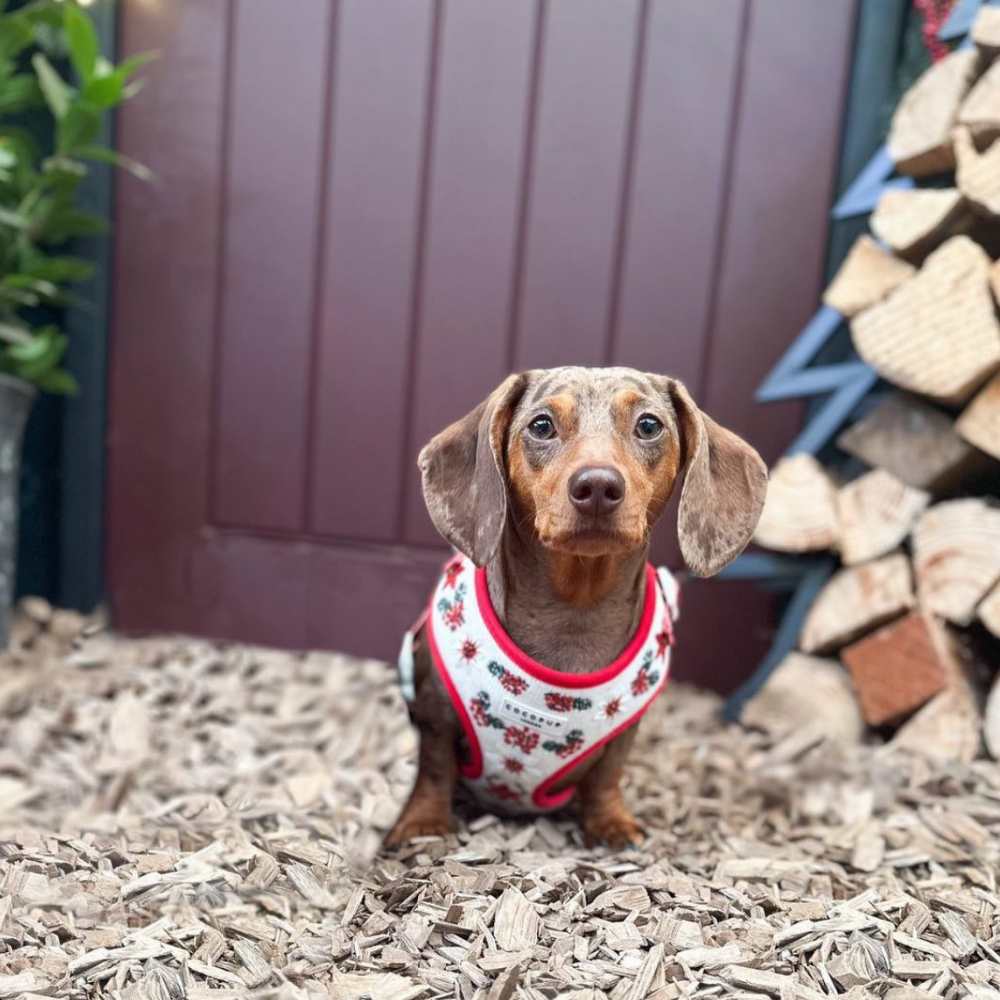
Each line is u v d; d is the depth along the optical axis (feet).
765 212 3.11
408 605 3.40
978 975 1.61
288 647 3.47
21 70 3.42
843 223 3.05
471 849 1.96
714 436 1.93
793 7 3.02
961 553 2.61
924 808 2.30
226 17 3.23
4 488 3.07
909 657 2.64
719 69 3.08
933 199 2.55
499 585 1.91
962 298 2.50
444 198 3.24
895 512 2.70
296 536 3.44
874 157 2.96
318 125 3.25
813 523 2.74
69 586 3.50
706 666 3.28
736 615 3.26
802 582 2.86
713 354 3.18
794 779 2.49
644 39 3.10
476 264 3.25
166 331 3.40
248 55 3.25
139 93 3.30
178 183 3.33
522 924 1.67
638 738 2.79
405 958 1.60
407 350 3.31
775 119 3.07
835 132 3.05
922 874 2.03
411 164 3.23
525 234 3.22
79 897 1.72
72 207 3.33
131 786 2.38
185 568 3.49
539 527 1.72
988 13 2.49
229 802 2.26
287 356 3.36
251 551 3.46
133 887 1.76
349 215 3.28
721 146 3.10
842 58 3.02
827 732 2.73
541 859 1.94
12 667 3.09
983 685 2.73
